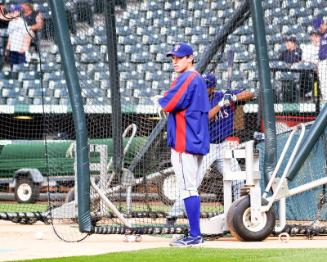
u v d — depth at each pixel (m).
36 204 48.12
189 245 25.02
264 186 30.20
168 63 40.66
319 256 21.06
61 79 49.00
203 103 25.17
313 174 32.06
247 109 35.47
